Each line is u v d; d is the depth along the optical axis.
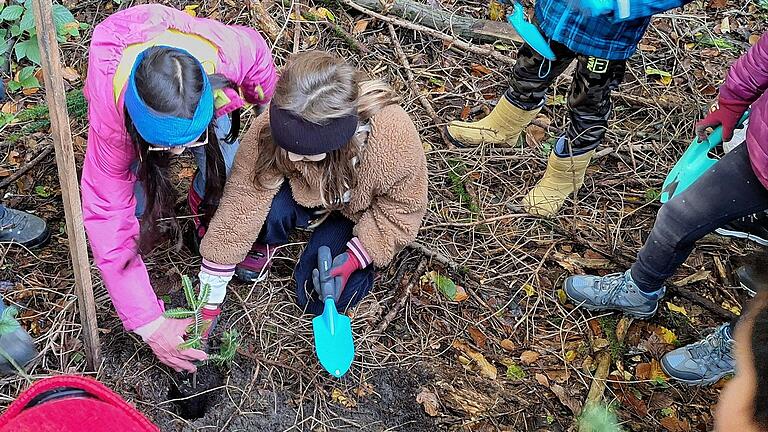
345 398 2.11
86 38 2.94
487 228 2.54
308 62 1.64
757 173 1.73
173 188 2.21
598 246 2.53
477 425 2.09
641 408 2.16
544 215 2.58
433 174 2.67
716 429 0.80
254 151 1.96
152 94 1.46
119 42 1.67
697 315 2.39
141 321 1.87
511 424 2.10
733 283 2.47
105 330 2.13
